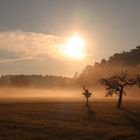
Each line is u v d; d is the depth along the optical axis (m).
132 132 51.84
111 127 57.09
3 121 61.22
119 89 105.19
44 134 48.59
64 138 45.84
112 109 90.81
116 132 51.47
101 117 71.12
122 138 47.06
